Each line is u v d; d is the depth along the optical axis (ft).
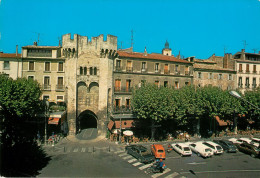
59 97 128.26
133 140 112.68
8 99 83.87
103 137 122.21
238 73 173.37
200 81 159.63
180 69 153.48
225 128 145.69
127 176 68.44
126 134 105.40
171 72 149.59
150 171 72.54
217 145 95.50
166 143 112.16
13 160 62.75
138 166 78.07
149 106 104.27
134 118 121.29
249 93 135.54
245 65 176.76
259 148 92.99
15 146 66.59
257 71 181.47
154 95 106.93
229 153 97.60
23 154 66.08
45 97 127.65
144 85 120.37
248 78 177.78
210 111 117.29
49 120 110.93
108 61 128.47
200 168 77.46
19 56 128.47
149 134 124.26
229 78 171.12
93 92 130.21
